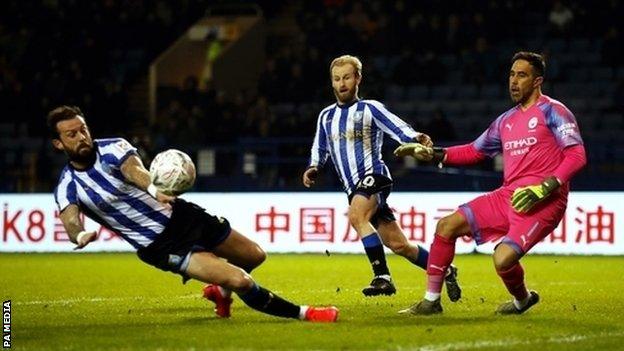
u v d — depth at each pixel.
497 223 25.30
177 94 70.00
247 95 73.62
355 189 27.42
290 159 58.75
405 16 68.88
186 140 63.22
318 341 21.38
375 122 27.23
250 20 76.69
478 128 65.25
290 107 67.38
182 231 23.81
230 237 24.94
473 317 25.20
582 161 24.27
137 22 75.38
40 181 63.16
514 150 25.25
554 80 66.06
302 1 75.38
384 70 69.25
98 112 67.56
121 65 74.75
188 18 78.94
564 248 48.91
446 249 25.45
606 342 21.28
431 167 58.78
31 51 71.00
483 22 68.31
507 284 25.22
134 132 72.38
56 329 23.58
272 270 41.25
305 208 51.09
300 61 67.69
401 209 49.97
